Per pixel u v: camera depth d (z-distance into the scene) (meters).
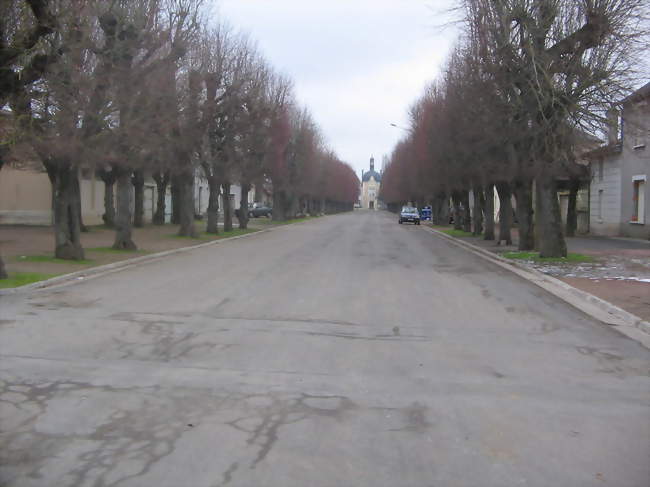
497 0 16.84
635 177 28.41
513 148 21.02
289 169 52.25
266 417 5.20
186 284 13.35
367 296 11.95
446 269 17.27
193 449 4.51
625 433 4.99
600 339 8.48
